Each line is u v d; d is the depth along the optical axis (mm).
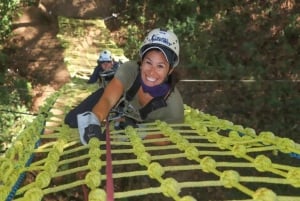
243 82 4332
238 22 5043
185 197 778
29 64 4836
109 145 1077
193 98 4340
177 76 1355
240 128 1489
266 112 4051
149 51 1294
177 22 5273
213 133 1357
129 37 5469
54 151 1227
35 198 843
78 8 5992
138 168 3490
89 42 5125
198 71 4582
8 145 3500
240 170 3211
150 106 1363
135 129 1370
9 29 5266
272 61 4543
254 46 4680
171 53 1296
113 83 1314
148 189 847
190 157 1135
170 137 1289
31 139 1391
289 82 4188
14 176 1001
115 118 1406
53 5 5969
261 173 3266
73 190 3484
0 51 4996
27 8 5645
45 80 4656
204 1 5430
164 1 5742
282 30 4816
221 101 4258
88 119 1244
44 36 5289
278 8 5094
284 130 3871
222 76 4469
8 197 913
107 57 2977
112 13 5973
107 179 803
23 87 4422
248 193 813
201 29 5086
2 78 4469
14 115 3793
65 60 4574
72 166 3322
